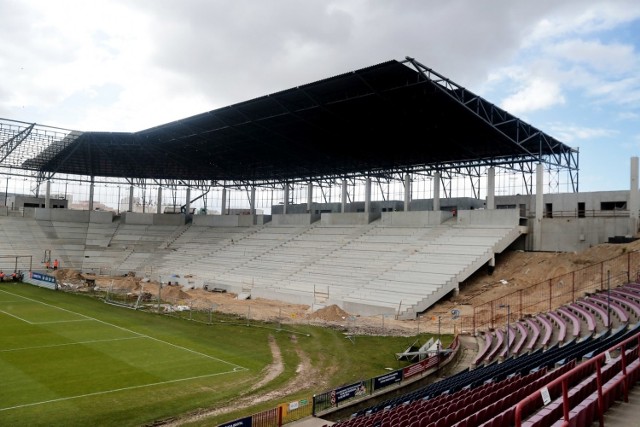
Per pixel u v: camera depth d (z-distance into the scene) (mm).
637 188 48688
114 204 101062
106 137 69750
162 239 89812
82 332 35250
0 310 42938
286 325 41094
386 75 40719
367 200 74250
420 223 64312
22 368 25812
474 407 13414
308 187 84625
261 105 50625
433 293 46750
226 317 44031
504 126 50750
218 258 76750
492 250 51656
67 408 20469
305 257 67000
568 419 8375
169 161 81812
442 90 40812
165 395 22547
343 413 20938
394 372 24406
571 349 19156
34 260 76750
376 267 57125
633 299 30188
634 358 13320
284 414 19328
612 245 46312
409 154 64125
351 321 42625
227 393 23141
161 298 54094
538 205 54938
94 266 80375
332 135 58188
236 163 79875
